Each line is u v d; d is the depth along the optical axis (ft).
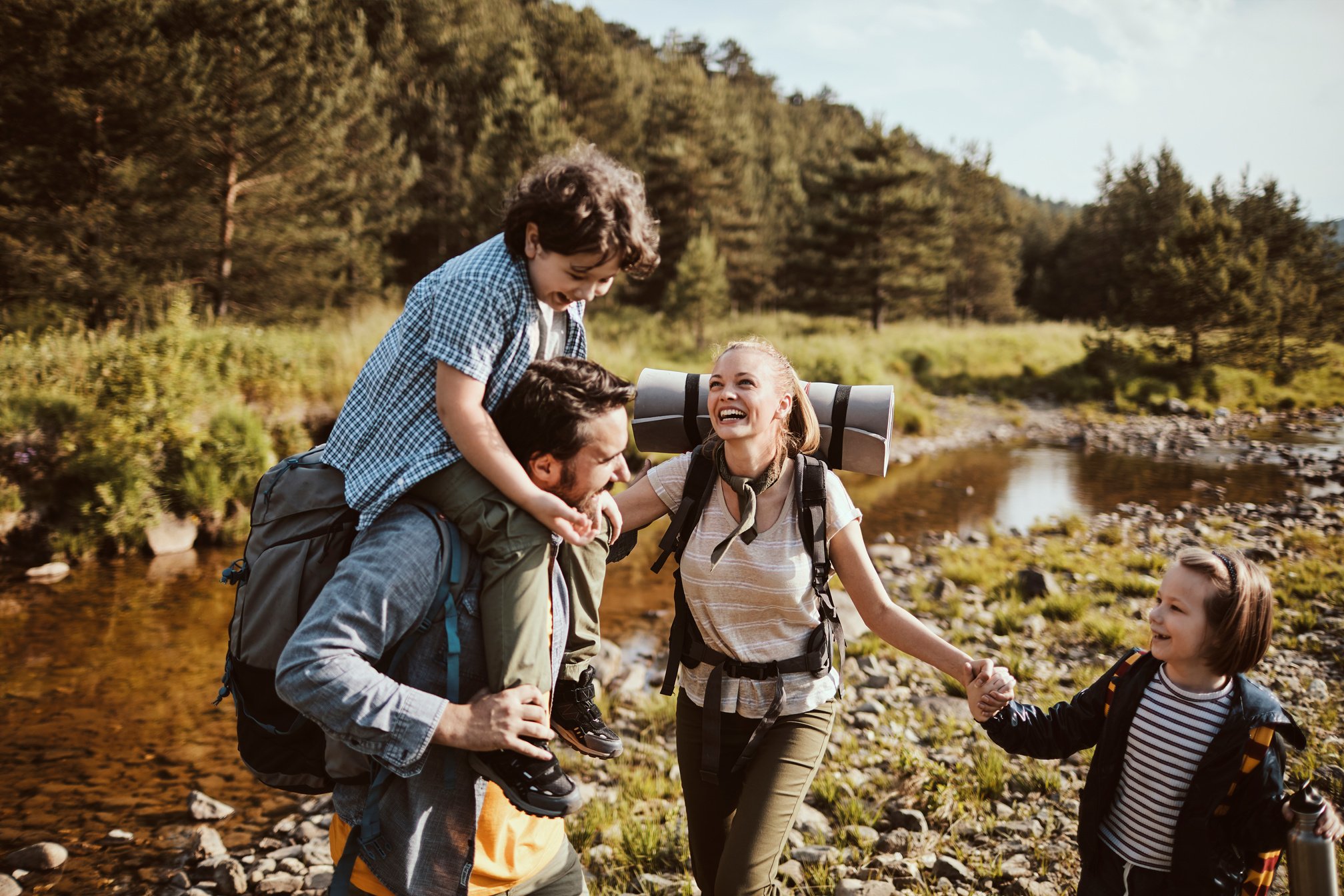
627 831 12.66
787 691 7.79
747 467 7.84
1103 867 7.29
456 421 5.49
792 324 118.73
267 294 65.92
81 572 30.01
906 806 13.56
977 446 66.59
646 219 5.66
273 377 41.83
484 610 5.54
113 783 16.31
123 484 32.35
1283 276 99.25
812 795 14.23
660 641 24.29
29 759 17.17
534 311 5.90
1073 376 90.22
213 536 33.88
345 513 5.64
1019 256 225.76
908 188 120.88
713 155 138.31
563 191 5.39
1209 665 6.80
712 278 85.92
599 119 129.70
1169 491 48.57
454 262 5.89
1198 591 6.74
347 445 5.74
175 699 20.24
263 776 6.12
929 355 92.99
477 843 5.79
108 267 54.80
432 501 5.69
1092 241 194.80
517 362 5.87
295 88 64.69
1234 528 36.91
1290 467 56.59
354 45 103.55
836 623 8.11
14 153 51.98
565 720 6.72
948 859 11.60
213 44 60.54
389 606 5.24
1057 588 26.84
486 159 100.58
